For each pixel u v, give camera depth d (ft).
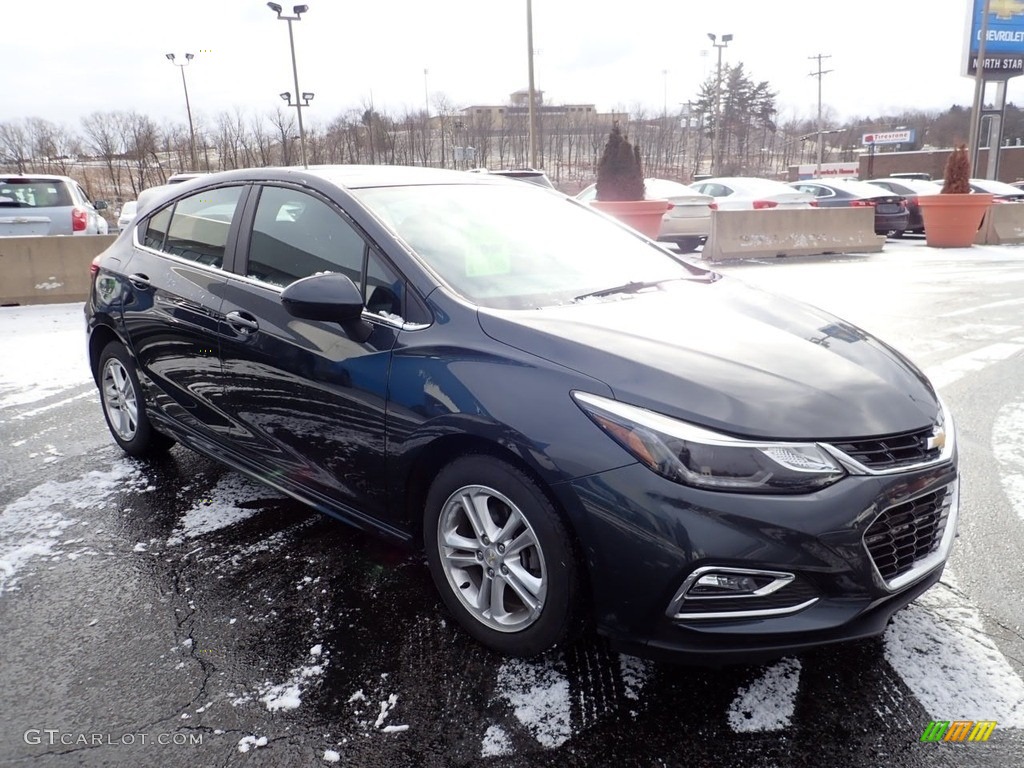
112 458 14.03
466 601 8.24
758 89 272.72
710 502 6.55
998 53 88.12
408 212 9.83
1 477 13.12
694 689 7.54
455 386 7.76
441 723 7.09
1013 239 55.11
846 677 7.68
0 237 31.04
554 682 7.66
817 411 6.99
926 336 23.07
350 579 9.68
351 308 8.36
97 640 8.41
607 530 6.81
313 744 6.84
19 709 7.31
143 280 12.24
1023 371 19.03
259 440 10.36
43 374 20.16
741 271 40.19
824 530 6.60
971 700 7.32
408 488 8.56
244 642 8.36
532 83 77.66
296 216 10.22
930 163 179.93
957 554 10.12
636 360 7.32
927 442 7.45
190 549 10.50
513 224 10.69
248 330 10.09
